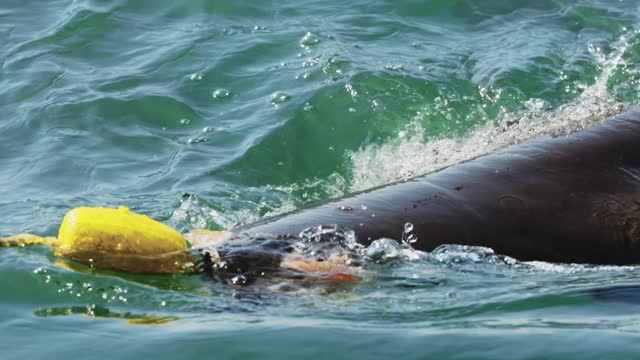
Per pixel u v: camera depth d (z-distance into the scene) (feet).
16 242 65.77
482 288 65.82
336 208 73.05
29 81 108.78
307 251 67.26
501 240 71.20
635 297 64.44
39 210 86.07
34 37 117.08
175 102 104.53
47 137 99.40
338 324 59.98
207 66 110.52
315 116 102.32
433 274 67.21
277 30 117.50
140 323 60.70
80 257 63.46
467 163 79.30
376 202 73.56
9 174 93.81
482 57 112.68
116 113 103.04
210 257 65.67
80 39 116.47
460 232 71.05
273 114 102.63
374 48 114.21
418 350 56.90
